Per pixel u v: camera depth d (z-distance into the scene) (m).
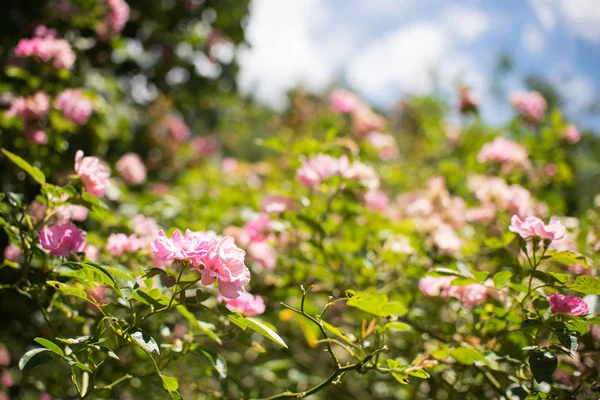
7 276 2.35
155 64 4.46
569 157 3.82
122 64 4.20
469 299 2.04
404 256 2.64
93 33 3.46
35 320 2.82
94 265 1.58
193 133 6.27
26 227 2.00
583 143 4.30
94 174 1.97
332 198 2.68
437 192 3.21
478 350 1.98
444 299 2.38
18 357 3.16
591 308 1.87
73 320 2.25
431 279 2.15
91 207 1.98
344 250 2.63
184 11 4.41
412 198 4.09
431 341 2.31
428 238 2.71
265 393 3.16
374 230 2.89
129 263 2.17
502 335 2.02
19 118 2.58
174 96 4.76
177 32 4.49
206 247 1.49
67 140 3.14
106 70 3.83
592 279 1.65
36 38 2.71
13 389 3.02
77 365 1.56
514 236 2.14
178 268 1.56
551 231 1.78
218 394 2.31
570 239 2.48
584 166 3.95
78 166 1.97
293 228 2.77
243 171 4.42
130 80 4.39
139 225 2.50
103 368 2.31
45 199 1.97
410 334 2.43
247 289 2.73
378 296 1.71
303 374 3.13
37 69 2.81
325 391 3.33
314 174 2.63
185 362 3.00
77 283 1.86
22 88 2.73
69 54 2.76
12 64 2.88
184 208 3.49
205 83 4.79
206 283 1.46
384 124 4.27
